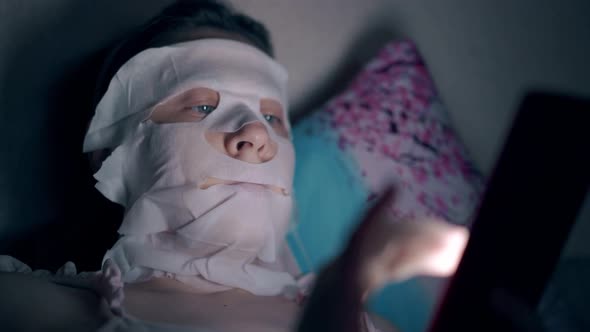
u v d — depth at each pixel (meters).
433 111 1.34
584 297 1.29
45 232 1.16
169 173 0.93
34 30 1.18
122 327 0.77
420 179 1.26
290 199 1.03
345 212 1.22
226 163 0.93
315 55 1.44
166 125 0.95
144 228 0.93
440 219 1.23
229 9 1.26
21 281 0.84
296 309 0.98
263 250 0.97
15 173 1.17
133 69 1.01
